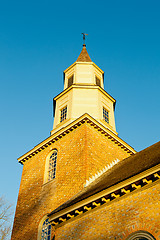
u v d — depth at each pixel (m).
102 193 13.84
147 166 13.66
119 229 12.73
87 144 21.27
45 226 19.64
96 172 20.17
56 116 26.69
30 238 19.67
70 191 19.47
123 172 15.87
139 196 12.84
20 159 25.86
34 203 21.53
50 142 24.11
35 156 25.12
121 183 13.28
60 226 15.41
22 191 23.52
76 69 28.95
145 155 17.44
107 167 21.44
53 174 22.44
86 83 27.72
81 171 19.83
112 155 22.98
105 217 13.58
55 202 19.92
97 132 23.16
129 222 12.57
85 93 26.41
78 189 18.97
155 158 14.63
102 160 21.53
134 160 18.00
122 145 24.30
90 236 13.63
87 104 25.56
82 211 14.73
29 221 20.75
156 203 12.12
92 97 26.12
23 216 21.53
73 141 22.47
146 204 12.41
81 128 22.67
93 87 26.83
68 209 15.05
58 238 14.98
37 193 22.00
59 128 25.05
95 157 21.08
